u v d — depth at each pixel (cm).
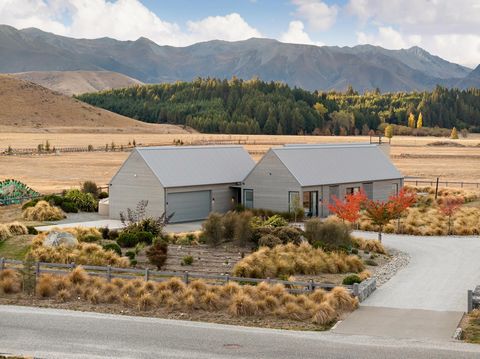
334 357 1689
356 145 5725
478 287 2473
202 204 4888
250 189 5000
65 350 1767
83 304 2370
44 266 2942
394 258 3356
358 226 4378
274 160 4869
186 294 2344
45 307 2328
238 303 2208
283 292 2320
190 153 5091
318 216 4903
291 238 3434
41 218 4566
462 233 4206
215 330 1988
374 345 1802
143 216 4481
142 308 2286
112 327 2020
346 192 5125
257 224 3912
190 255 3241
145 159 4712
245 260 2888
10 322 2081
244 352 1742
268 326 2070
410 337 1895
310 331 1991
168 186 4622
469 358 1669
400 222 4419
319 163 5100
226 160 5247
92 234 3609
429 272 2981
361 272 2928
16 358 1672
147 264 3052
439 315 2170
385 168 5575
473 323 2062
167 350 1766
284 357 1692
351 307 2253
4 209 4988
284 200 4825
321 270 2933
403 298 2444
